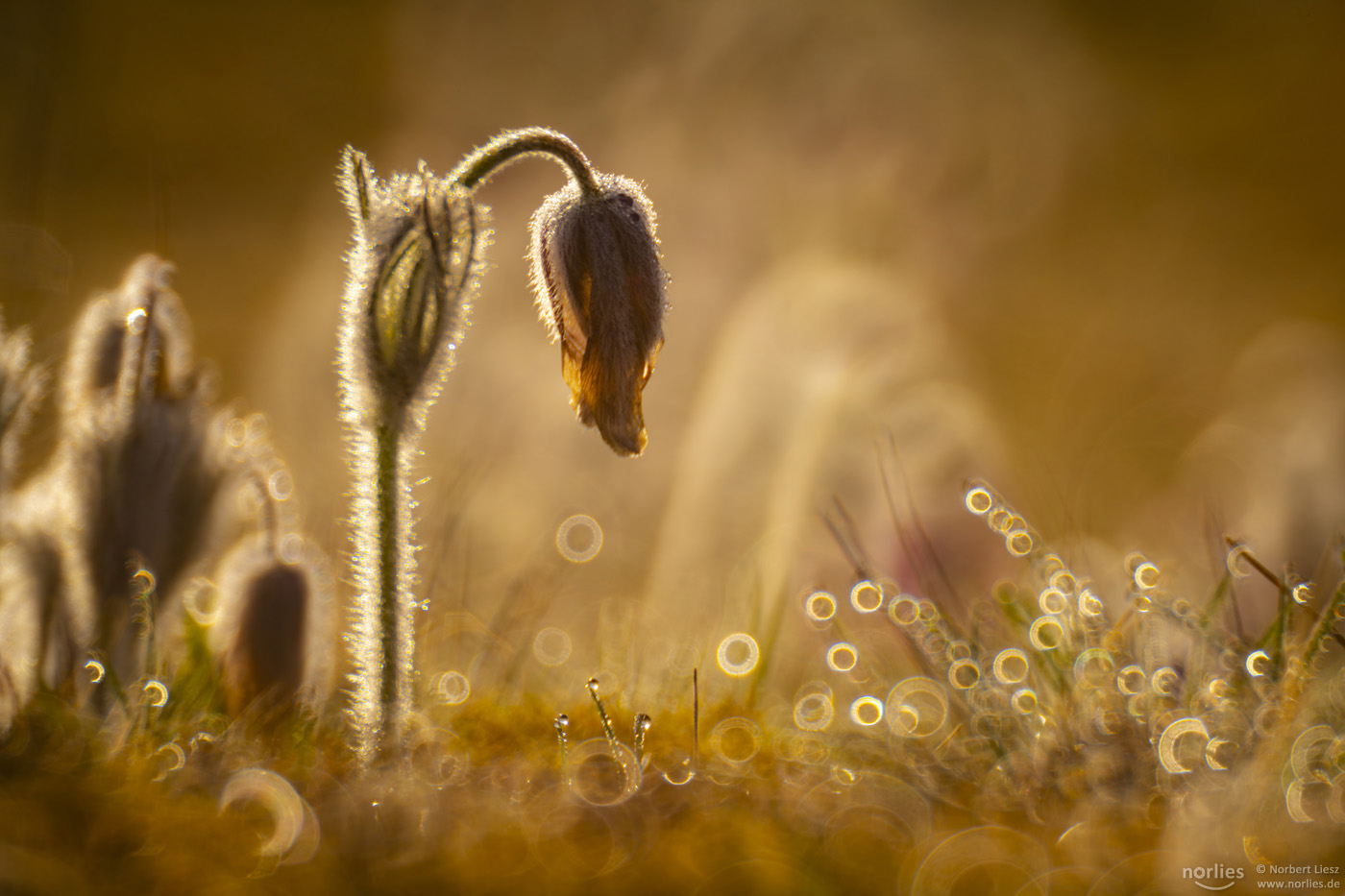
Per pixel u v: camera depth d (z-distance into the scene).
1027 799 0.51
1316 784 0.50
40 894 0.47
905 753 0.54
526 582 0.67
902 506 0.71
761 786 0.51
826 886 0.48
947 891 0.48
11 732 0.51
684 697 0.58
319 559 0.58
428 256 0.51
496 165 0.52
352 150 0.51
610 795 0.50
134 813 0.48
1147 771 0.52
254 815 0.49
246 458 0.56
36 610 0.54
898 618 0.58
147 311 0.55
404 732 0.51
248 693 0.53
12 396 0.54
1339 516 0.66
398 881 0.48
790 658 0.67
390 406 0.51
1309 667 0.53
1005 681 0.56
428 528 0.70
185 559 0.55
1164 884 0.49
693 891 0.48
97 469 0.54
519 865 0.48
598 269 0.52
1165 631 0.57
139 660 0.54
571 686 0.61
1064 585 0.58
